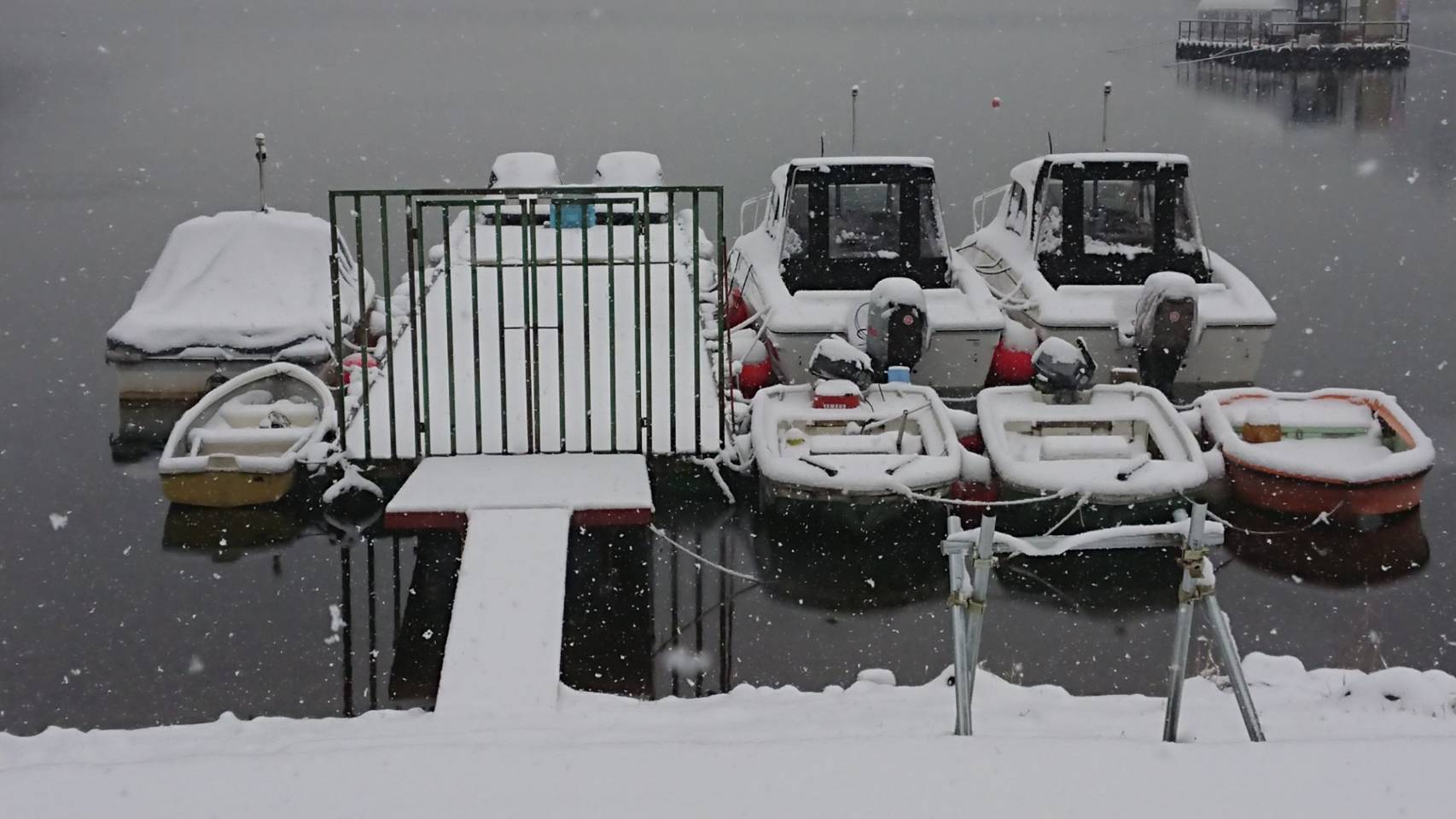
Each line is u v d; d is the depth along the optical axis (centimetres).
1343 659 817
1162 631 840
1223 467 1016
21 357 1447
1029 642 826
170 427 1184
